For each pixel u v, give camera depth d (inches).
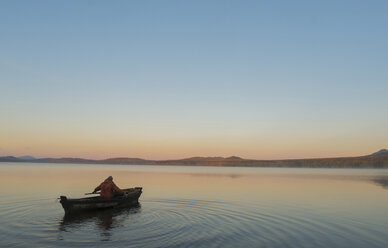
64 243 502.3
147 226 618.5
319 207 892.6
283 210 831.7
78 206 755.4
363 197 1141.1
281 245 504.7
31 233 561.9
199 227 613.3
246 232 581.3
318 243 520.7
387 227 642.8
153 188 1438.2
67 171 3321.9
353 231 606.2
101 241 513.0
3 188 1304.1
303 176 2760.8
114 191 865.5
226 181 1974.7
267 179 2236.7
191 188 1445.6
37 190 1246.9
